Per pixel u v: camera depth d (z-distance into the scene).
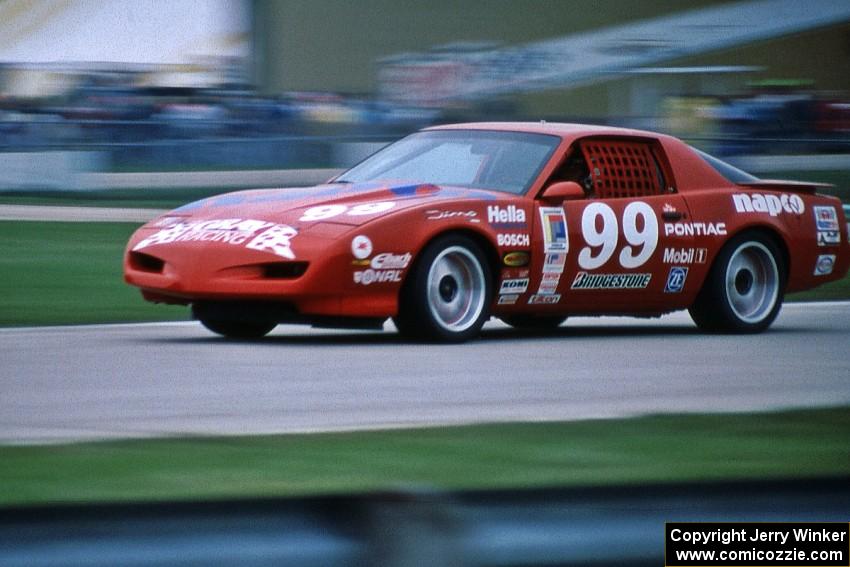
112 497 11.30
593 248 25.81
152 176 56.78
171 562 5.59
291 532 5.78
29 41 79.56
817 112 69.12
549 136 26.52
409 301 23.69
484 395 18.33
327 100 63.22
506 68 79.06
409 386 18.98
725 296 27.86
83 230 44.75
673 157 27.81
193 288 23.09
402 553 5.79
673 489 6.29
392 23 77.94
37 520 5.57
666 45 83.62
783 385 20.03
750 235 28.30
